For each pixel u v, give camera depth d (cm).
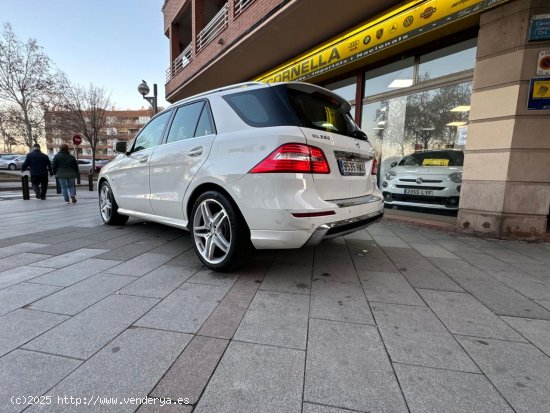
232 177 263
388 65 643
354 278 285
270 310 219
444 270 312
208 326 196
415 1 507
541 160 424
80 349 170
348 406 133
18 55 2262
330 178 262
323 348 175
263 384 146
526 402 137
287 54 814
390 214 616
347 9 581
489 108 445
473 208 471
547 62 405
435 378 152
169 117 379
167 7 1490
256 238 254
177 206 332
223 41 866
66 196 877
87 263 315
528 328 201
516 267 325
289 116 255
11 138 2995
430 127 584
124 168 436
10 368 154
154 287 256
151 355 166
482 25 441
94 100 2700
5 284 258
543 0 397
